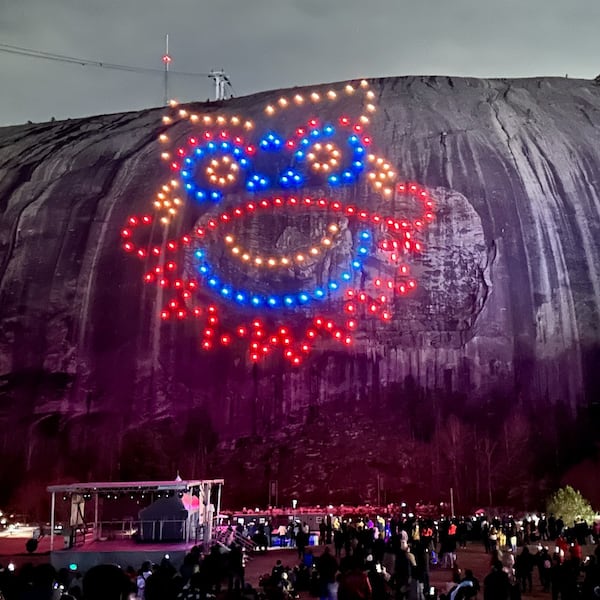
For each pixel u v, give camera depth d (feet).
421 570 46.01
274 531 98.12
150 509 77.41
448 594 36.42
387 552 57.77
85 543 76.95
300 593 54.85
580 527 88.69
